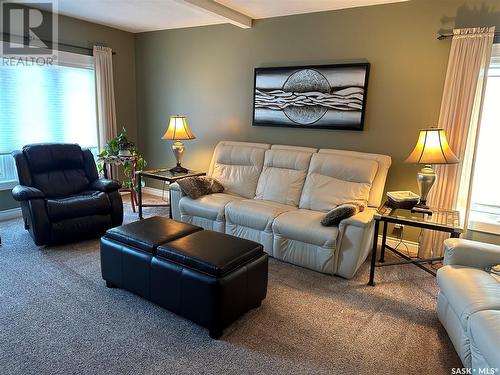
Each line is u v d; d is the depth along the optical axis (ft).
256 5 11.71
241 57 14.19
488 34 9.44
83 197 11.64
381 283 9.29
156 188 18.20
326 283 9.21
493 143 10.68
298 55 12.83
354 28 11.61
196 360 6.20
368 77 11.52
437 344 6.83
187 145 16.55
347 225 9.18
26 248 10.84
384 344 6.80
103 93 15.70
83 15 13.93
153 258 7.48
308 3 11.34
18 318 7.25
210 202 11.74
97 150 16.25
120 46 16.65
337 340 6.88
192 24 14.96
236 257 7.11
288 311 7.86
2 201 13.51
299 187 11.79
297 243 9.91
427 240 10.74
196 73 15.58
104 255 8.42
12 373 5.77
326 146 12.73
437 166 10.39
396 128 11.37
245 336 6.93
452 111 10.10
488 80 10.46
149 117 17.62
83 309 7.65
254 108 13.99
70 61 14.61
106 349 6.41
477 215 10.99
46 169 12.22
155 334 6.88
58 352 6.29
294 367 6.12
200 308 6.81
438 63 10.47
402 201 9.48
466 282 6.39
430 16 10.40
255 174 12.83
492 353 4.75
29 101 13.87
